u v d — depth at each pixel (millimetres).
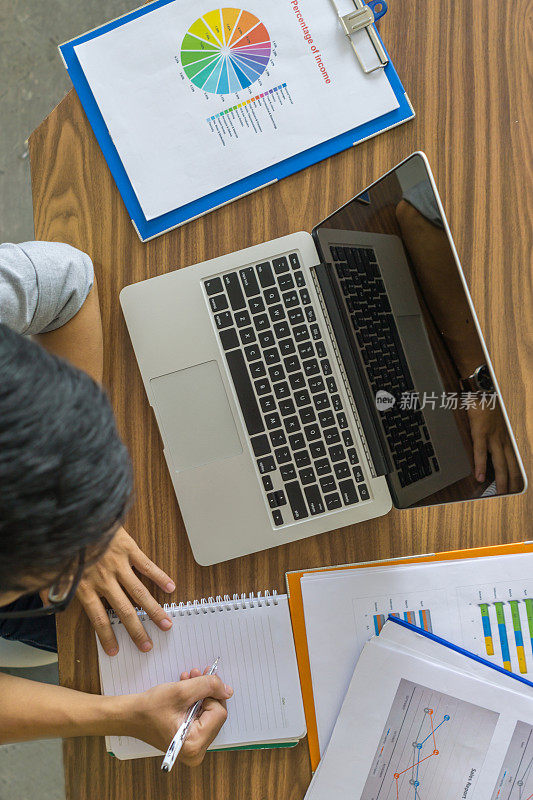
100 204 784
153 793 764
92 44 767
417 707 745
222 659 771
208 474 759
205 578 779
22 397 395
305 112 765
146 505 783
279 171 771
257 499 756
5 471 388
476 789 734
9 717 717
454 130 767
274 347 754
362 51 756
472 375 661
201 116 767
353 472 749
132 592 766
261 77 763
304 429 751
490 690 733
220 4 758
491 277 771
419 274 677
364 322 723
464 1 762
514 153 766
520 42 760
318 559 773
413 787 741
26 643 933
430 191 656
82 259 748
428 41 765
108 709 724
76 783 771
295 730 760
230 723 764
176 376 764
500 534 767
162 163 772
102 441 421
